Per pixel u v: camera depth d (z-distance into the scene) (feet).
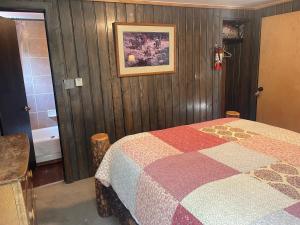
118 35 9.25
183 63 11.02
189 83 11.40
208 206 3.60
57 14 8.23
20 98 9.84
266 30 11.60
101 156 7.04
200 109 11.99
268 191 3.90
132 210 5.17
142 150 5.82
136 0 9.38
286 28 10.71
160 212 4.21
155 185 4.47
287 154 5.26
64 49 8.53
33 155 10.54
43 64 13.20
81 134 9.37
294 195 3.79
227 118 8.49
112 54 9.39
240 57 13.17
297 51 10.41
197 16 10.92
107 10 9.01
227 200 3.68
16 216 4.03
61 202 8.16
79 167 9.58
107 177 6.49
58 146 11.98
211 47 11.62
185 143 6.19
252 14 12.31
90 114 9.39
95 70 9.19
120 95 9.84
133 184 5.16
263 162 4.93
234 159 5.12
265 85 12.04
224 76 14.05
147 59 10.05
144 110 10.48
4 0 7.46
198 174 4.52
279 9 11.16
